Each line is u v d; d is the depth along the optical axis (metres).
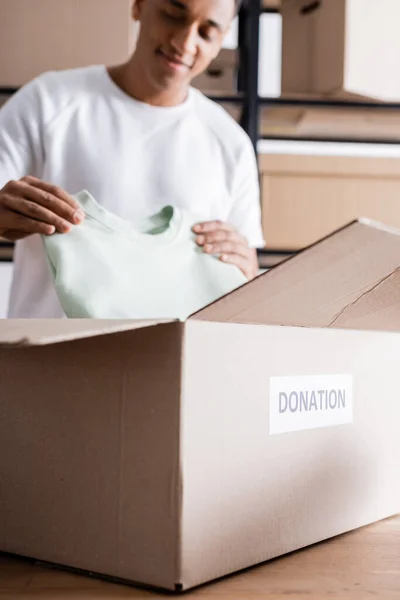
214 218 1.43
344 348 0.81
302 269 0.58
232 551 0.65
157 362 0.61
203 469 0.62
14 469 0.71
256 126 2.39
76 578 0.64
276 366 0.71
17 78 2.12
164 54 1.31
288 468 0.73
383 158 2.41
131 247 1.08
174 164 1.39
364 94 2.28
